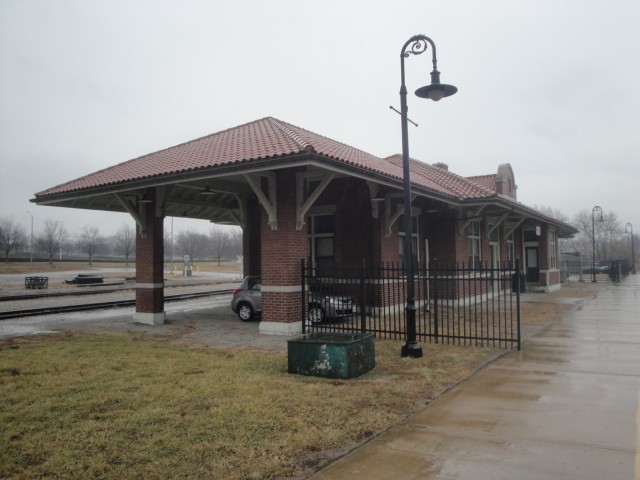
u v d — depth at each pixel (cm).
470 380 744
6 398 643
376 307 1480
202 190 1516
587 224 7875
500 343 988
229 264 9044
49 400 631
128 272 5875
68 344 1070
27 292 2864
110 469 435
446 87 880
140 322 1458
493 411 591
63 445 487
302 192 1189
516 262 978
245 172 1066
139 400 628
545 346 1012
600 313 1590
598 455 457
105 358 904
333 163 1017
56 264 7525
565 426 536
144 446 482
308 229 1642
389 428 539
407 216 923
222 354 945
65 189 1454
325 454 471
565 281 3516
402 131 934
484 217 1995
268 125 1544
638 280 3838
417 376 760
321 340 806
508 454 463
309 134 1606
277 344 1063
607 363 850
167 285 3625
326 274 1288
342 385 701
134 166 1505
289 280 1180
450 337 1066
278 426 535
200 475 424
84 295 2717
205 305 2088
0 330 1327
